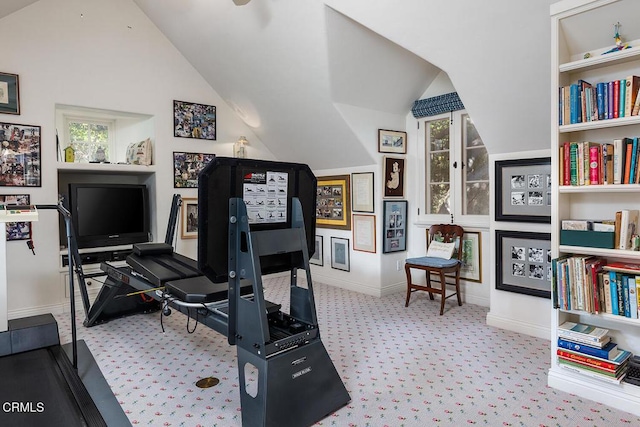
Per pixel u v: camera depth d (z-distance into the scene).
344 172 4.95
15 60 3.73
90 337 3.35
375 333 3.40
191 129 4.85
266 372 1.96
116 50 4.31
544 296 3.25
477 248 4.18
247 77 4.46
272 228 2.30
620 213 2.21
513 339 3.25
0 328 2.81
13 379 2.48
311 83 3.98
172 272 2.87
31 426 1.97
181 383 2.54
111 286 3.53
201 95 4.94
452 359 2.87
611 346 2.32
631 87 2.12
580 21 2.29
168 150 4.68
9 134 3.70
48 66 3.90
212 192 2.07
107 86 4.25
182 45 4.59
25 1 3.56
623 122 2.14
